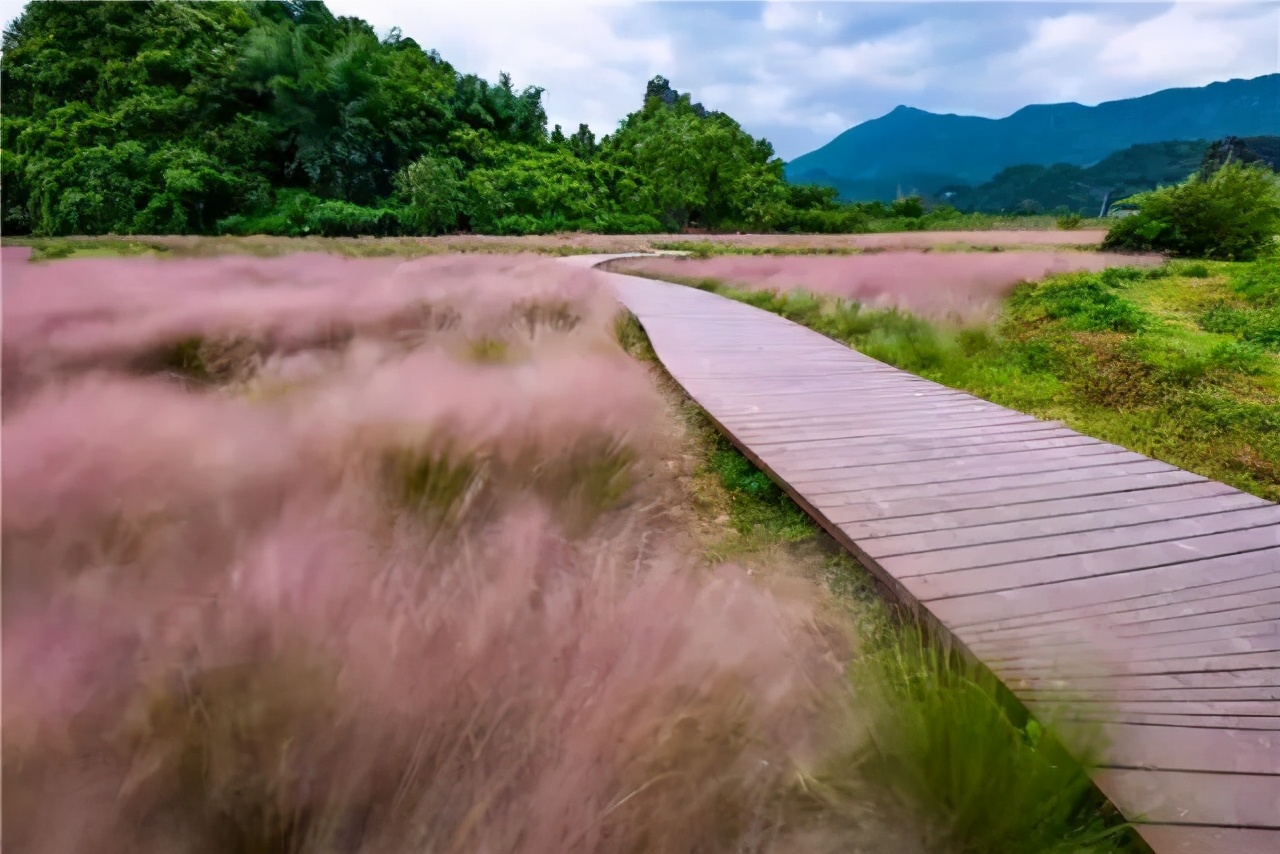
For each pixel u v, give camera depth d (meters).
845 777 1.34
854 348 6.69
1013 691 1.75
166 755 1.15
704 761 1.28
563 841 1.11
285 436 2.42
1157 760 1.52
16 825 1.04
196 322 5.06
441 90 39.81
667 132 48.62
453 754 1.21
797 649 1.79
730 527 3.13
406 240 23.17
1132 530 2.69
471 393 3.18
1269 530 2.67
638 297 9.31
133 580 1.55
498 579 1.73
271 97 33.06
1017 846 1.28
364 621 1.47
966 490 3.10
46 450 2.06
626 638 1.54
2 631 1.35
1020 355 6.12
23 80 35.16
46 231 29.19
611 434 3.17
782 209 47.44
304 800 1.13
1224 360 5.32
